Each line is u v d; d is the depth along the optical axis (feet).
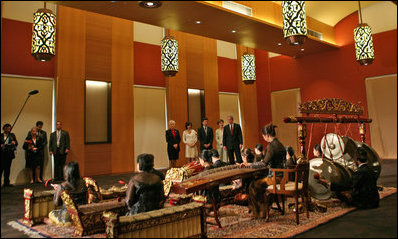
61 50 25.88
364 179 12.42
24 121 24.16
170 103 32.42
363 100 28.12
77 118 26.25
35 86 24.88
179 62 33.68
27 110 24.36
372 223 9.64
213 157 14.46
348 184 13.55
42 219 12.42
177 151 25.68
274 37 25.80
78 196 11.89
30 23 24.44
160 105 32.53
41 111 25.05
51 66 25.71
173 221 9.07
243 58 28.84
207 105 36.11
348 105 16.99
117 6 17.04
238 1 20.13
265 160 12.82
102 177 25.14
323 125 26.96
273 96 37.88
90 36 27.61
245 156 15.37
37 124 22.54
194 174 13.67
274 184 11.89
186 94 33.91
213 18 20.57
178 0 17.33
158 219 8.75
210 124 36.17
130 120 29.66
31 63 24.50
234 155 26.00
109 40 28.81
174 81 32.96
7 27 23.34
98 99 28.25
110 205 11.66
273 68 37.99
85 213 10.65
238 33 24.25
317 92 32.19
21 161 23.72
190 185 10.49
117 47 29.27
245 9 20.18
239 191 14.82
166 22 20.92
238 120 39.70
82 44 27.09
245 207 14.19
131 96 29.89
